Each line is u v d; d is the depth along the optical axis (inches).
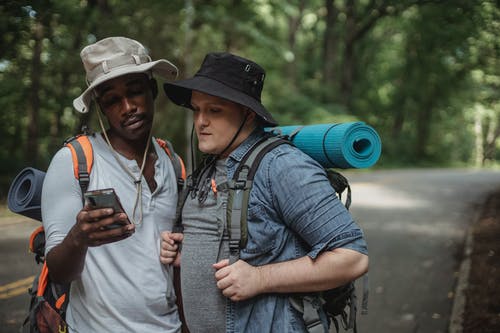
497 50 391.2
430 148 1542.8
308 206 61.9
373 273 231.9
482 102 830.5
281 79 1013.2
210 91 64.5
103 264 69.2
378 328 165.6
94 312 69.2
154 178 75.1
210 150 68.4
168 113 594.2
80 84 453.1
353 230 62.2
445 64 782.5
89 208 55.4
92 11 421.4
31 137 527.8
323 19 1235.2
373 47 1309.1
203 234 67.8
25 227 326.3
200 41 615.5
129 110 71.8
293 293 64.6
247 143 68.0
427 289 208.5
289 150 65.7
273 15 891.4
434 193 553.3
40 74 447.5
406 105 1421.0
